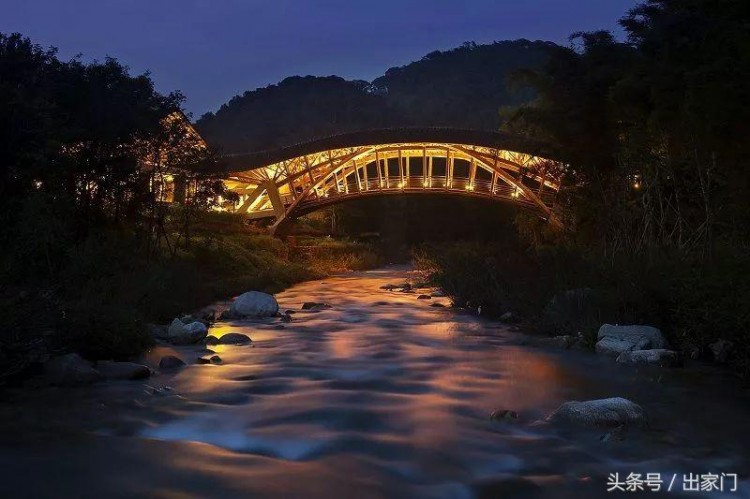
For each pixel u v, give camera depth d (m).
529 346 14.30
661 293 14.19
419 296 27.00
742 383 10.44
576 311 15.23
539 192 54.50
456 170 122.00
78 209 20.33
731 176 16.17
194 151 25.59
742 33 13.07
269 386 10.25
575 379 10.90
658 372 11.34
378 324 18.31
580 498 5.93
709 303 12.55
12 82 18.89
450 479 6.33
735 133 13.84
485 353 13.43
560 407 8.50
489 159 59.56
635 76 17.14
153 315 16.41
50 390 9.58
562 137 23.09
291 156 59.66
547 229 37.34
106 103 21.11
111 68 21.88
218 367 11.77
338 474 6.43
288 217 63.88
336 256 54.75
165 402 9.14
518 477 6.40
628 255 17.67
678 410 8.93
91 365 10.75
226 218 50.38
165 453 6.99
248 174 63.50
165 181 25.86
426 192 64.62
